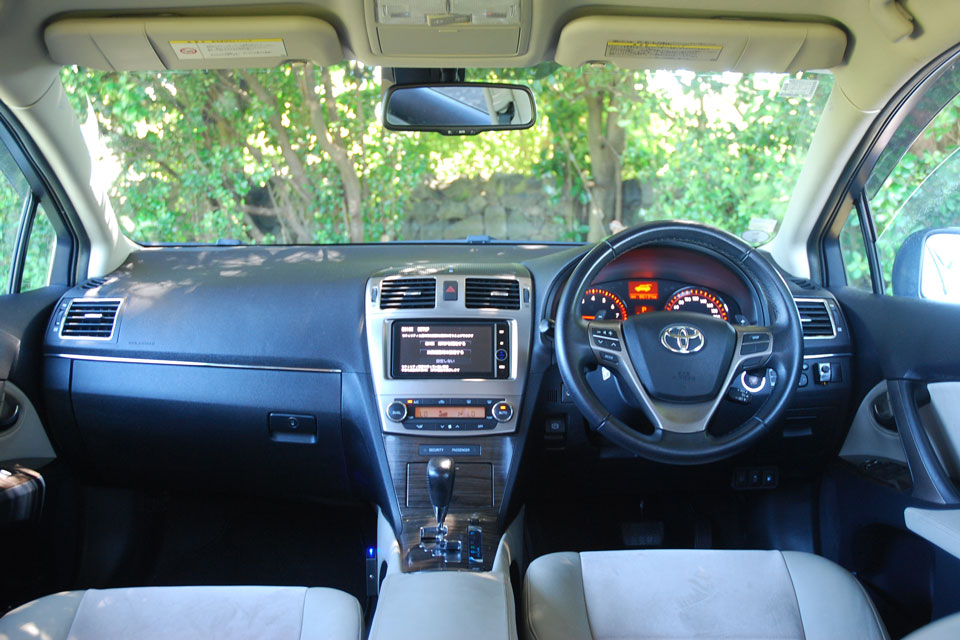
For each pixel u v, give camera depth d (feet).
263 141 15.25
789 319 6.55
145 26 6.54
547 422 7.50
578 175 16.98
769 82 9.41
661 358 6.49
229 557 8.99
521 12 6.24
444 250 8.55
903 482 7.11
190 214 13.98
